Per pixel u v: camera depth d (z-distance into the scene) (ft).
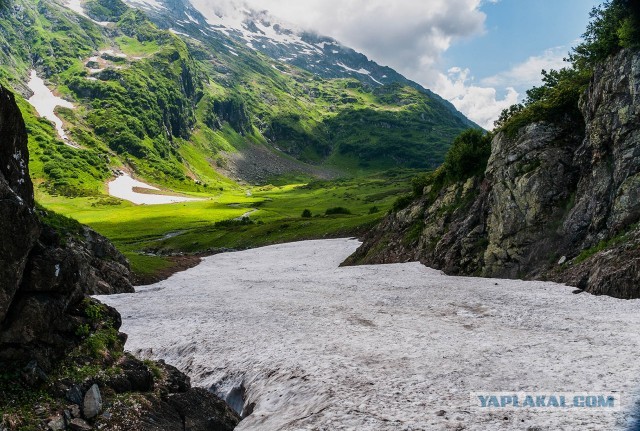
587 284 124.67
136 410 54.03
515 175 177.17
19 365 49.44
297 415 56.29
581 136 173.88
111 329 65.16
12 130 55.21
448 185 239.50
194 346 93.15
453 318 103.30
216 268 275.59
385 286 155.33
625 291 111.14
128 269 201.16
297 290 157.48
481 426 48.01
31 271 52.75
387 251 256.11
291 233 431.43
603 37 164.66
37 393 48.73
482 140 230.07
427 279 169.78
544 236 161.27
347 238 379.14
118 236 549.95
